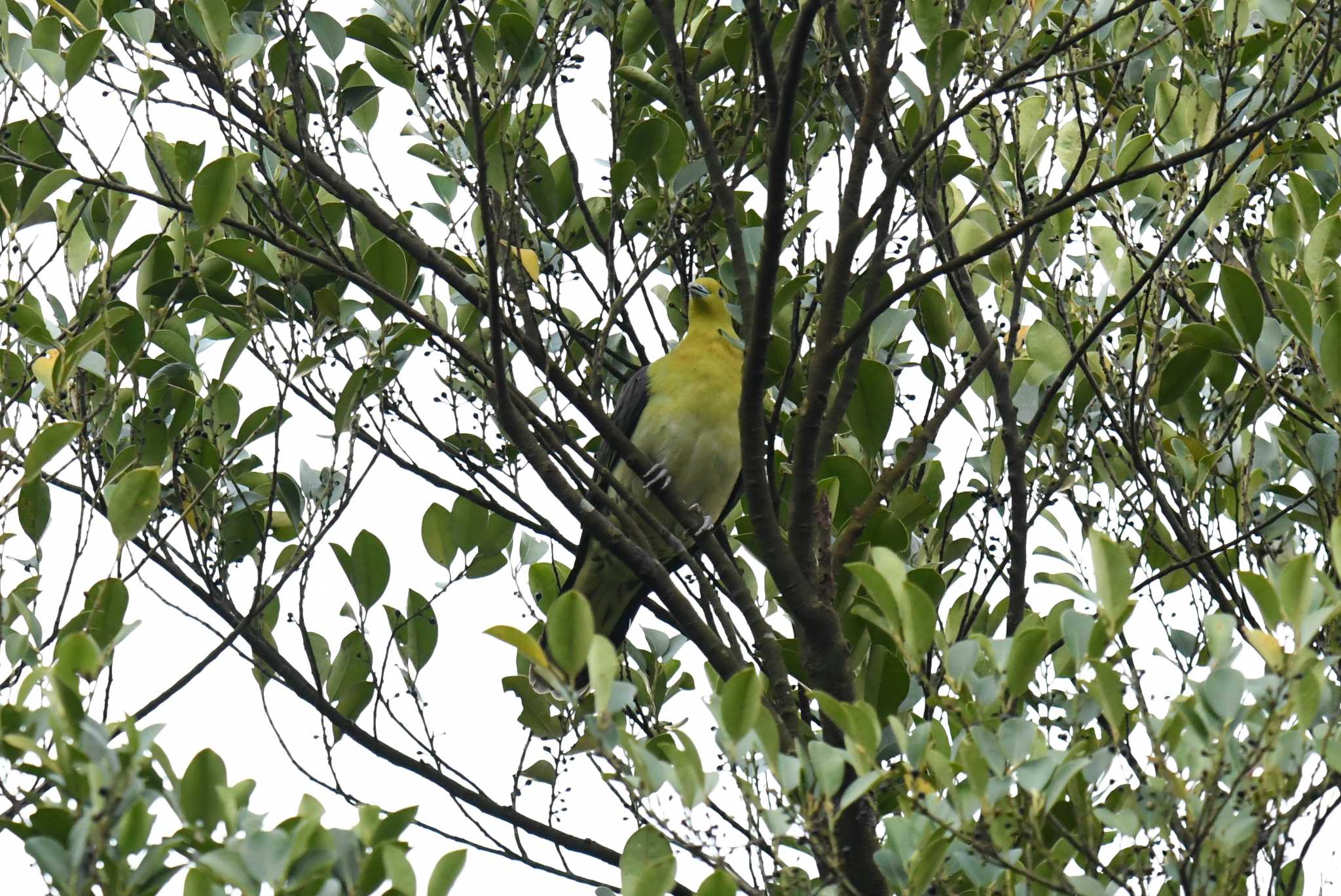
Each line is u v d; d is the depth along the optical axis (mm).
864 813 8609
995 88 9000
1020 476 9766
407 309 9656
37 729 6344
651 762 6086
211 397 10430
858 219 9555
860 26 10367
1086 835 6871
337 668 10641
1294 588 6223
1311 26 10688
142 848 5836
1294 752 6336
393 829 6164
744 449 9531
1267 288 10656
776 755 6320
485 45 10695
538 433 10078
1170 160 8781
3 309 8852
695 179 10781
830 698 6516
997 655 6656
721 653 9945
